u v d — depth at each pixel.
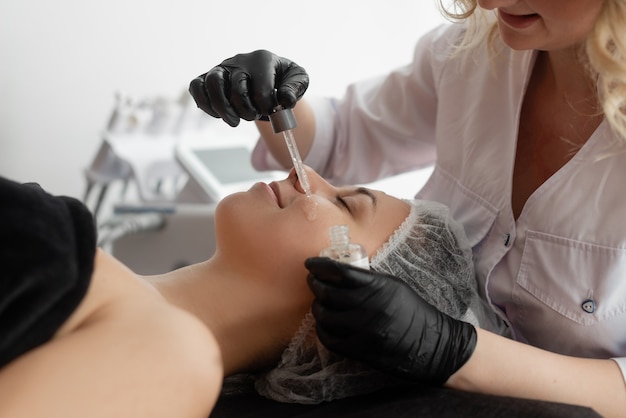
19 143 2.74
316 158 1.78
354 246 1.15
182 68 3.07
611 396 1.19
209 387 0.97
